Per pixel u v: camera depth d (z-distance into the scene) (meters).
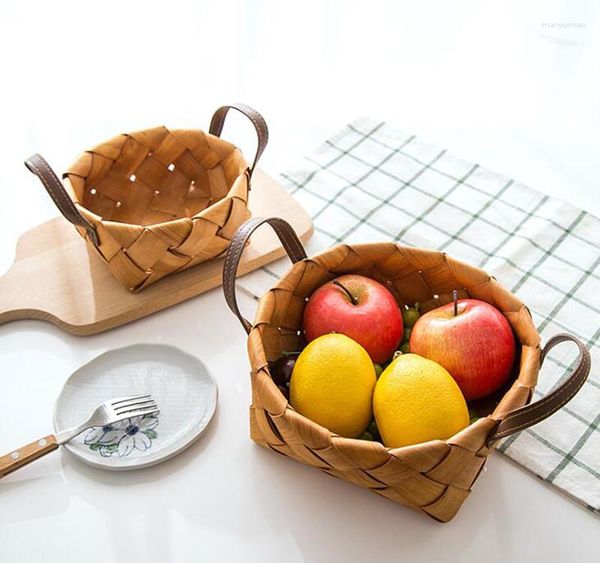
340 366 0.61
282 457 0.69
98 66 1.17
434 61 1.34
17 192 1.11
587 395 0.73
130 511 0.65
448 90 1.28
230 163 0.84
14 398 0.74
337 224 0.92
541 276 0.86
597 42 1.22
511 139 1.12
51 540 0.63
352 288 0.70
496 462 0.69
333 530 0.64
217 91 1.27
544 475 0.67
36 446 0.66
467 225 0.92
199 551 0.63
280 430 0.60
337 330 0.67
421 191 0.97
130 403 0.70
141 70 1.20
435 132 1.14
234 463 0.68
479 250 0.89
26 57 1.10
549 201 0.96
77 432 0.68
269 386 0.59
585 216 0.94
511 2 1.24
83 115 1.20
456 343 0.64
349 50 1.34
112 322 0.79
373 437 0.64
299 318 0.72
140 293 0.81
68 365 0.77
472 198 0.96
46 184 0.71
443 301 0.73
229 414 0.72
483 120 1.19
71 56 1.13
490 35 1.29
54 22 1.09
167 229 0.76
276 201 0.92
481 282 0.69
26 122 1.15
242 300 0.83
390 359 0.70
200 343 0.79
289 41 1.29
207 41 1.21
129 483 0.67
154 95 1.23
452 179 0.99
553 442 0.69
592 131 1.16
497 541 0.63
